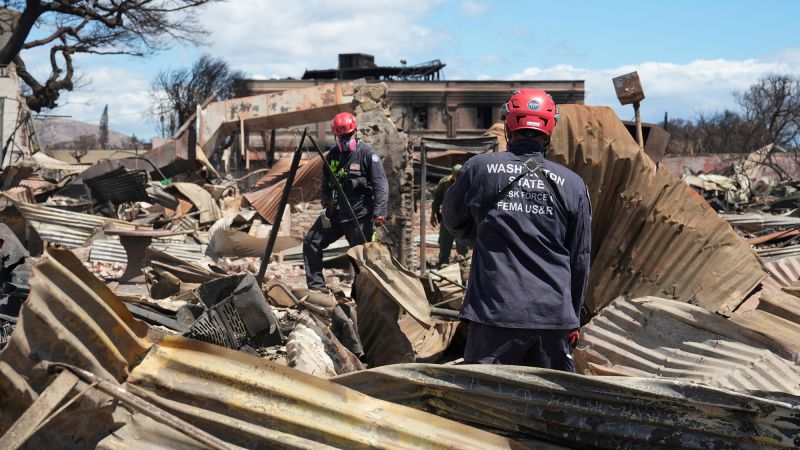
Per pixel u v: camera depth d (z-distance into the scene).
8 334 5.18
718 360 4.24
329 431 2.85
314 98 29.42
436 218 13.61
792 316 4.75
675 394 2.90
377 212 8.08
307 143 50.06
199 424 2.75
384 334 5.46
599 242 5.37
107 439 2.58
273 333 5.32
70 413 2.50
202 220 18.28
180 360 2.81
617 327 4.73
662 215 5.16
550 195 3.56
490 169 3.64
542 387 3.09
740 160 52.16
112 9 41.31
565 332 3.50
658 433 2.96
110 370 2.69
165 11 41.28
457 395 3.25
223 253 13.44
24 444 2.44
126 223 13.09
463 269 8.31
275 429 2.82
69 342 2.56
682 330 4.52
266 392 2.85
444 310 5.92
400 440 2.91
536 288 3.45
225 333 5.12
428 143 15.45
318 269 8.08
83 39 43.09
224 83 61.81
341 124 8.05
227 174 33.53
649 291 5.24
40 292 2.53
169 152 29.27
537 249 3.52
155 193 19.00
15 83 35.31
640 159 5.08
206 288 5.79
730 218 17.80
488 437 3.00
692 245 5.17
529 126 3.67
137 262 9.68
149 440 2.64
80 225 12.51
